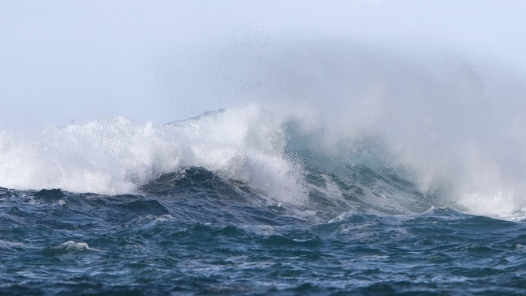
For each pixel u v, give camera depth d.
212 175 135.25
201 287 68.50
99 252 83.62
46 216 106.25
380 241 94.44
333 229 103.06
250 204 126.38
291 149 156.38
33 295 65.62
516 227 104.44
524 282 70.50
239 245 89.62
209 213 117.19
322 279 71.94
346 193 143.00
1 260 79.38
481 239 96.69
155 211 114.12
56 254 82.50
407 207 141.50
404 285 69.31
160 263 78.38
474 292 66.81
